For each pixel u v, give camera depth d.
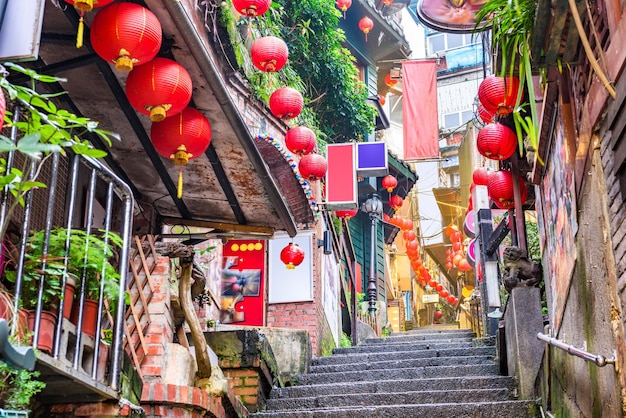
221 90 5.33
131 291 6.05
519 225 8.41
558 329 6.77
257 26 10.76
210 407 5.91
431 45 31.39
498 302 11.23
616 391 4.46
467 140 26.41
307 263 11.93
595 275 4.97
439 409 7.49
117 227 7.12
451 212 27.89
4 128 5.24
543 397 7.12
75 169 4.39
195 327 6.18
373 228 17.50
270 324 11.73
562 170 6.16
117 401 4.56
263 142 10.85
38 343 3.95
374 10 18.77
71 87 5.84
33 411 4.46
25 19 4.15
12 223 5.13
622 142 4.21
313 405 8.26
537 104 7.11
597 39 4.37
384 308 18.67
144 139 6.28
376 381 8.71
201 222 7.37
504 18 5.14
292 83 12.97
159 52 5.30
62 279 4.20
